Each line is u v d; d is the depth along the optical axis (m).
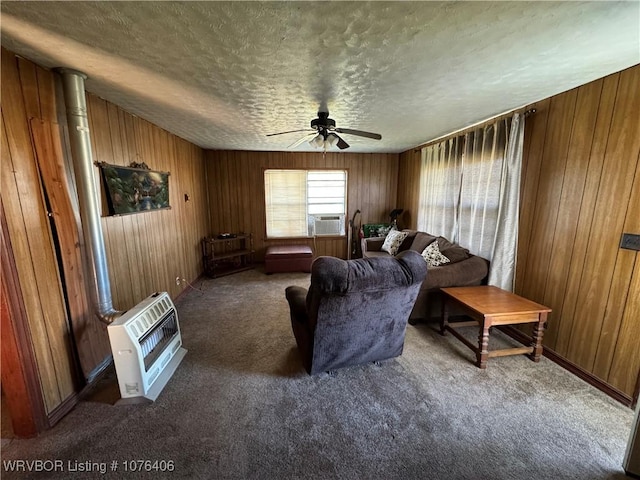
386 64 1.82
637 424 1.39
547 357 2.48
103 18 1.29
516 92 2.33
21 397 1.61
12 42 1.49
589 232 2.14
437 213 4.28
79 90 1.90
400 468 1.49
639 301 1.85
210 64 1.79
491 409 1.88
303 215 5.84
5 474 1.45
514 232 2.80
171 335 2.40
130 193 2.67
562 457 1.55
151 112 2.80
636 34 1.46
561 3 1.21
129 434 1.69
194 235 4.62
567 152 2.29
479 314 2.29
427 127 3.61
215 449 1.59
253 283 4.59
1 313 1.51
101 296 2.06
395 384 2.13
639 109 1.81
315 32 1.44
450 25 1.38
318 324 1.92
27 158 1.66
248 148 5.17
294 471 1.47
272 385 2.13
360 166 5.86
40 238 1.73
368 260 1.88
